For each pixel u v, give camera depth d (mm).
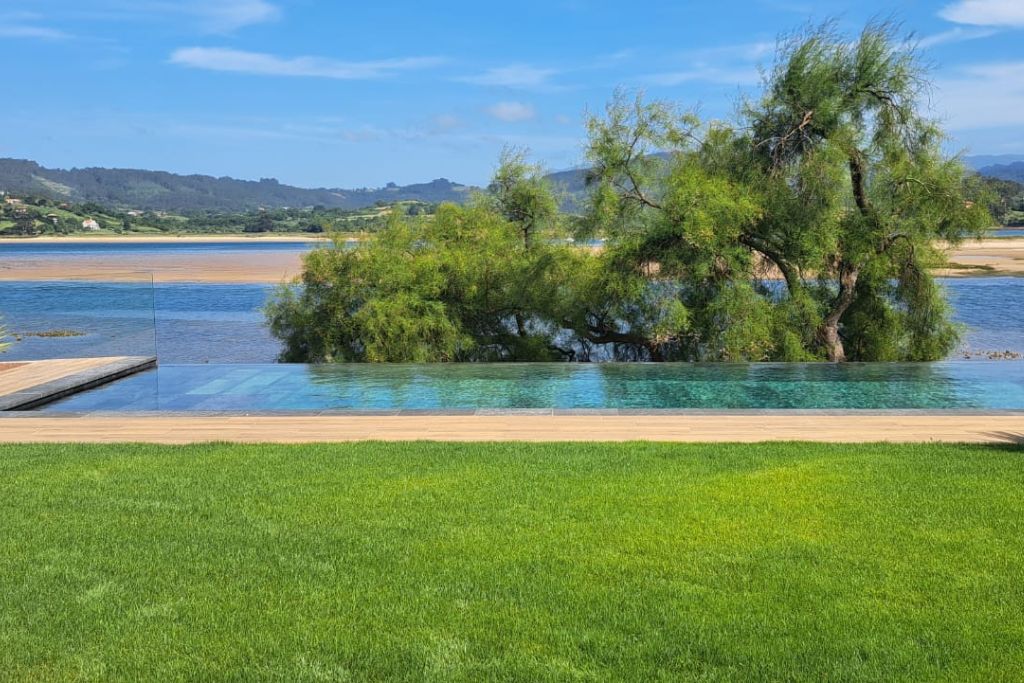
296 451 7055
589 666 3234
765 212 15789
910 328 16734
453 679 3148
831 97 15820
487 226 18109
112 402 10695
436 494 5512
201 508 5215
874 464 6289
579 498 5379
